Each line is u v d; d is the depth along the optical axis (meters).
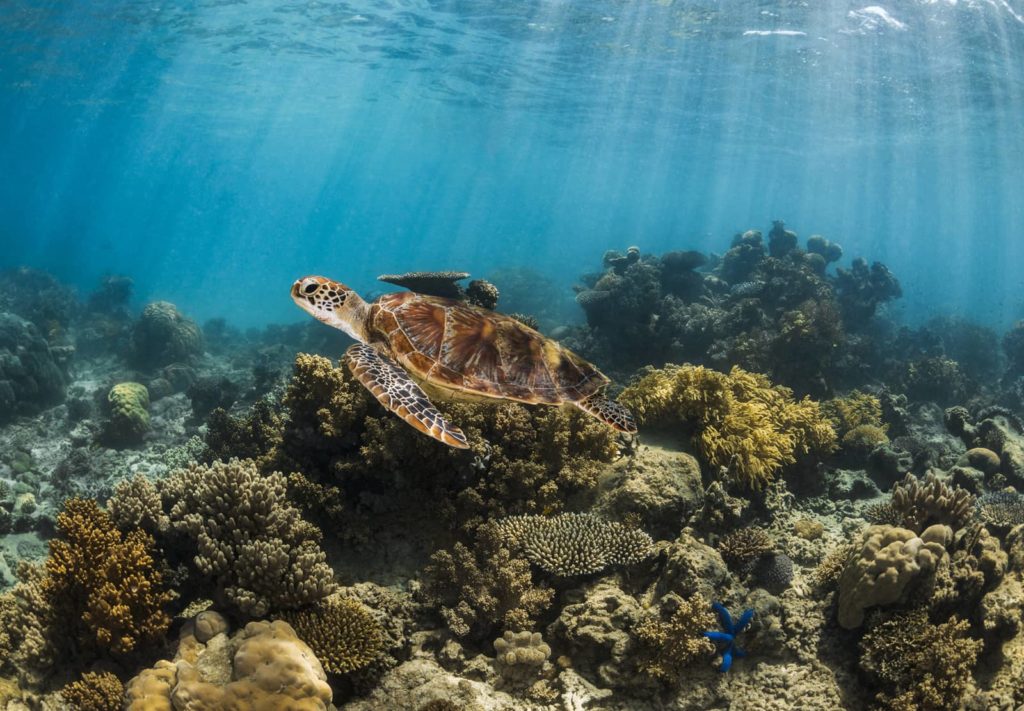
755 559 8.58
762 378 13.10
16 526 12.23
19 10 29.72
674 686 7.11
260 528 7.20
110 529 7.18
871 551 7.59
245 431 11.49
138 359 22.14
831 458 12.74
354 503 9.02
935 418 17.11
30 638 6.61
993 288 81.75
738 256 22.98
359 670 6.87
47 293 30.66
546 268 62.56
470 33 31.22
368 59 38.12
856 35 26.61
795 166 71.75
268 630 6.27
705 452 10.09
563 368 6.48
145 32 33.25
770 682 7.31
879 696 6.91
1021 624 7.44
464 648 7.49
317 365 9.13
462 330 6.20
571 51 32.41
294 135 81.12
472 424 8.94
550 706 6.82
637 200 175.75
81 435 16.64
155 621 6.68
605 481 9.31
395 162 120.94
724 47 29.70
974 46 26.20
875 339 21.89
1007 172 61.19
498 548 7.88
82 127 75.06
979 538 8.09
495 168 116.31
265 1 28.23
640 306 17.36
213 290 59.38
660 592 7.97
